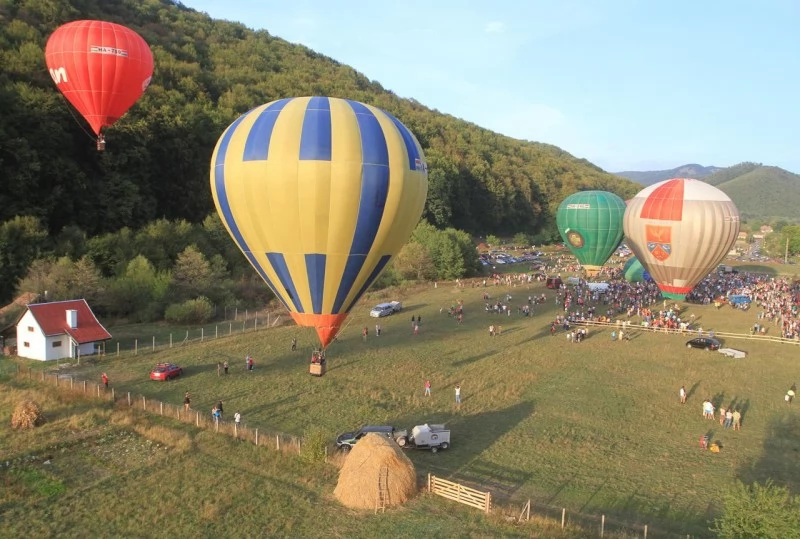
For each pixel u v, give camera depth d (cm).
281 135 2409
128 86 4159
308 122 2428
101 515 1895
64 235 5791
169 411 2764
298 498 2033
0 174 5666
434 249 8088
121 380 3316
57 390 3033
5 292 4875
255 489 2091
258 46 16638
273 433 2598
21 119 6047
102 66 3978
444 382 3431
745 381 3575
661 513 1991
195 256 5822
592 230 6562
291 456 2347
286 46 18900
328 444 2494
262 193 2427
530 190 16300
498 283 7712
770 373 3772
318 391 3195
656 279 5353
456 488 2031
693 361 4025
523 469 2309
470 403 3083
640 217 5178
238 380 3362
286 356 3916
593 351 4259
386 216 2506
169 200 7912
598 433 2697
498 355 4094
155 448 2403
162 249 6081
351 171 2381
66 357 3753
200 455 2350
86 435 2489
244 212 2525
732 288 7494
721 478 2267
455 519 1900
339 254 2511
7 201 5722
